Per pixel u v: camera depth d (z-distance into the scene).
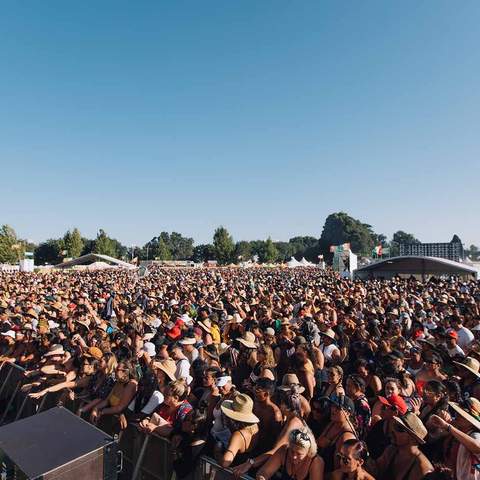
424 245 60.25
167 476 4.90
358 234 147.75
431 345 7.55
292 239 198.50
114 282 30.98
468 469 3.78
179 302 16.98
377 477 3.92
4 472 3.67
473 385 5.86
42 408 7.64
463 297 15.61
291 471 3.78
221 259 111.00
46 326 10.99
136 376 6.20
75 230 102.38
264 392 4.75
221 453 4.60
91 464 3.63
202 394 5.98
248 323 10.95
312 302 14.34
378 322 10.20
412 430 3.69
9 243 77.81
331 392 5.43
